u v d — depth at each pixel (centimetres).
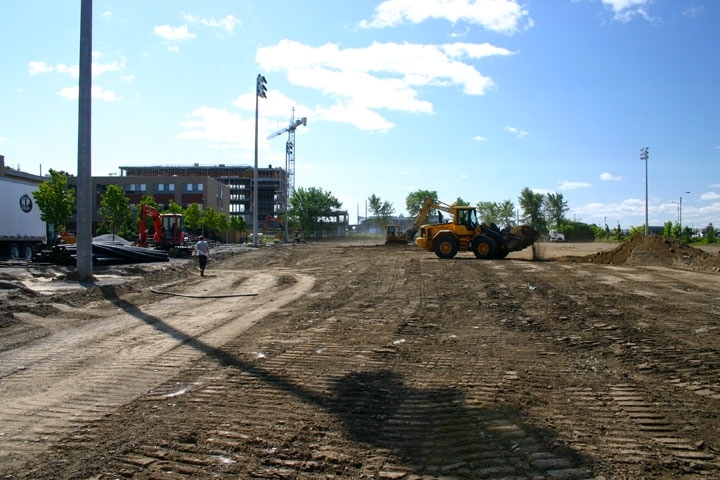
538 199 9000
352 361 735
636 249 2500
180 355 773
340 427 501
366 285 1625
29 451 457
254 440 473
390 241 4891
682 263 2259
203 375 672
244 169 14000
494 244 2786
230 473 416
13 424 516
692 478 404
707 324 971
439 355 768
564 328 952
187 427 503
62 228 3462
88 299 1328
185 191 9200
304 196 9281
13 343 853
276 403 567
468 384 630
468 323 1005
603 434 484
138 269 2080
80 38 1627
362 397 586
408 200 8925
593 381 643
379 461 434
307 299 1347
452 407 554
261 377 660
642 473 411
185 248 3253
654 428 498
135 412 544
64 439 479
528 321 1014
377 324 998
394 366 710
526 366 710
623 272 1922
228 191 11175
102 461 436
